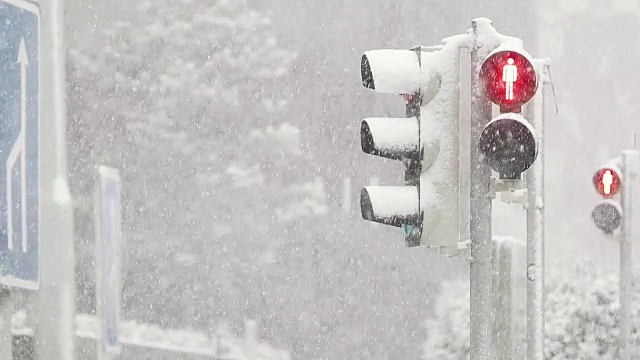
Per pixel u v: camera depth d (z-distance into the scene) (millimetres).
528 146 21359
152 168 113375
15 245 27312
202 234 110812
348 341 98125
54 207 28609
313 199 111562
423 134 22641
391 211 22594
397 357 94500
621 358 46938
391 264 106625
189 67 115000
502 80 21688
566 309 59875
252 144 113812
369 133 22969
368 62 22797
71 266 29109
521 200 25562
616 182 46531
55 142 28984
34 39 28297
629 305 46781
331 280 106938
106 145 115000
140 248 110750
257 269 108625
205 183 112188
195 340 77188
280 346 100062
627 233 46562
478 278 22297
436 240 22672
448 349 61188
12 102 27344
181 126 114438
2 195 26812
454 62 22812
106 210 29984
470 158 22438
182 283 109438
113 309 30328
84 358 62906
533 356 37219
